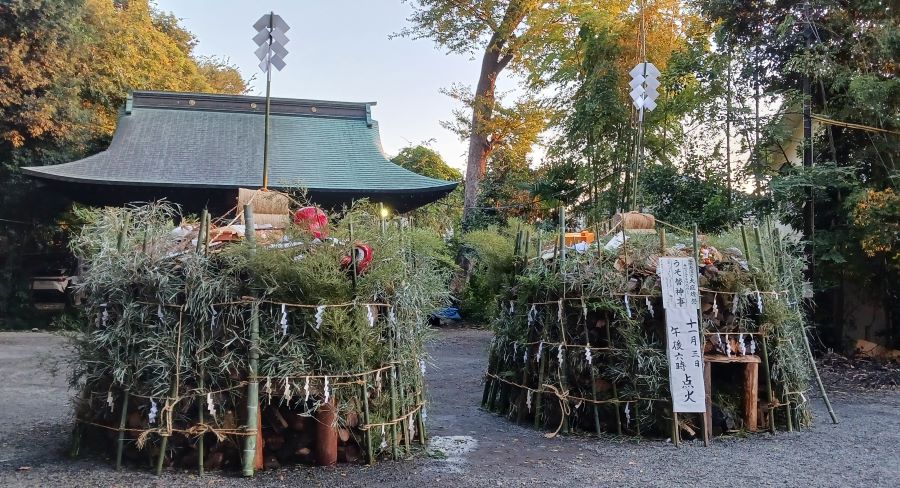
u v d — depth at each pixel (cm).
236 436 384
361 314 402
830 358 915
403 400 436
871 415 583
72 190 1282
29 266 1502
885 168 915
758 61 1004
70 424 503
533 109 1794
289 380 382
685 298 479
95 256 406
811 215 941
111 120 1706
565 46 1603
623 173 1200
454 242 1493
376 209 446
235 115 1633
